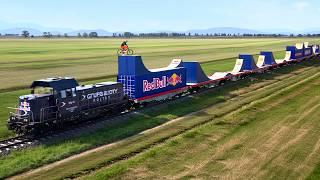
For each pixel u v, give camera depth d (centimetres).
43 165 2028
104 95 3003
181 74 3959
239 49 13675
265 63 6247
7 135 2573
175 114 3167
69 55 10175
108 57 9475
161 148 2255
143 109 3306
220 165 2012
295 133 2586
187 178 1845
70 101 2684
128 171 1916
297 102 3600
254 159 2102
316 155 2170
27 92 4300
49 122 2530
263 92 4159
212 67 6975
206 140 2425
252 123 2841
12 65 7300
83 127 2741
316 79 5128
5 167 1955
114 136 2511
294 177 1872
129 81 3309
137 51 12050
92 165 2006
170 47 15088
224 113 3206
